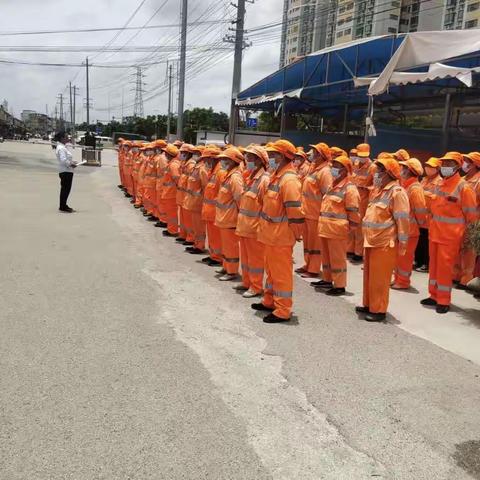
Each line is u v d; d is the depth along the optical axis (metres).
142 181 14.02
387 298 6.04
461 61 12.63
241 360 4.66
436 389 4.30
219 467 3.09
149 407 3.72
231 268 7.57
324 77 17.02
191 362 4.53
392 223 5.88
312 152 8.20
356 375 4.48
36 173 26.30
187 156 10.15
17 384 3.95
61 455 3.11
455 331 5.86
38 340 4.83
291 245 5.67
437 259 6.63
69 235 10.20
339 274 7.14
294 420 3.68
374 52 14.34
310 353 4.91
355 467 3.19
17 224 11.12
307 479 3.04
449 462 3.30
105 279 7.11
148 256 8.80
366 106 20.06
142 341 4.95
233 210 7.38
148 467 3.04
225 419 3.62
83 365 4.34
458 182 6.45
